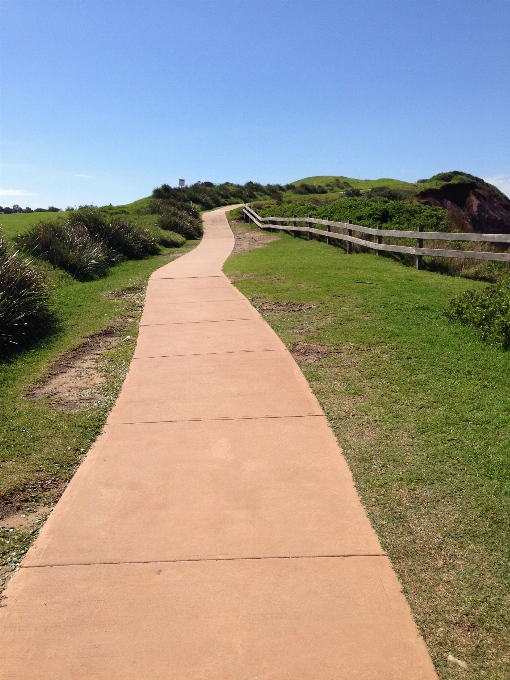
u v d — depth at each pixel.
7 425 5.45
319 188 66.38
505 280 10.41
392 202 24.77
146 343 8.16
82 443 5.10
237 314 9.66
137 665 2.80
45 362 7.48
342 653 2.82
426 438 4.89
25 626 3.06
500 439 4.81
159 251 21.44
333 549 3.57
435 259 14.46
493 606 3.08
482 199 58.53
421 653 2.81
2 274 9.26
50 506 4.20
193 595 3.23
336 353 7.25
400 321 8.66
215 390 6.20
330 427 5.20
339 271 13.47
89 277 14.46
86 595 3.27
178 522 3.90
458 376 6.30
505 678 2.66
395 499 4.06
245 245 22.14
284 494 4.18
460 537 3.64
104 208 36.06
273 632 2.96
